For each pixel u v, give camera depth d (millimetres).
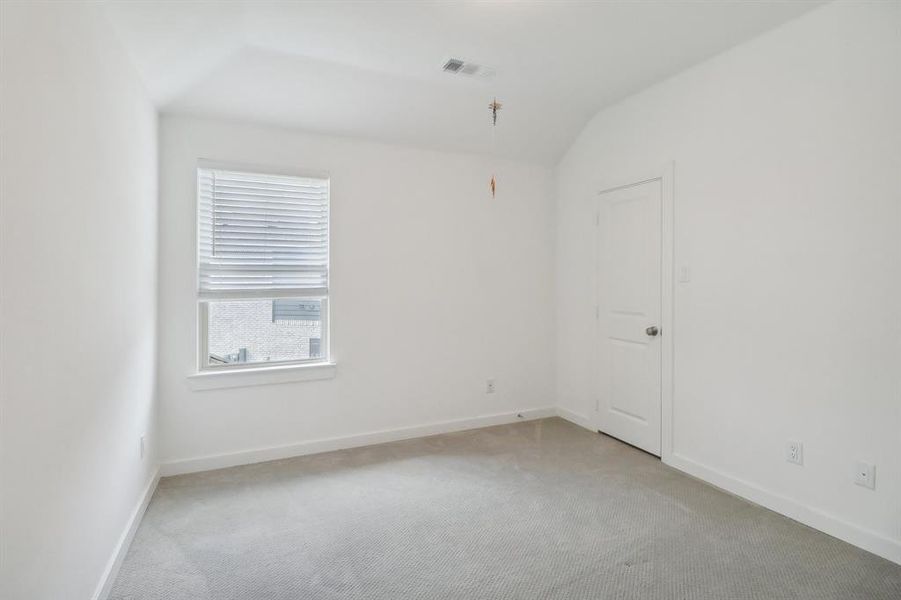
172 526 2260
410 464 3053
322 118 3135
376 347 3463
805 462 2283
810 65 2256
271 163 3109
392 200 3502
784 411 2375
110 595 1754
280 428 3152
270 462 3076
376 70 2826
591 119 3686
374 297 3449
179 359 2883
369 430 3443
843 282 2139
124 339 2023
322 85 2885
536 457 3174
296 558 2004
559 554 2039
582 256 3842
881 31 2006
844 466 2137
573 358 3975
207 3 2031
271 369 3088
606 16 2287
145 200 2441
